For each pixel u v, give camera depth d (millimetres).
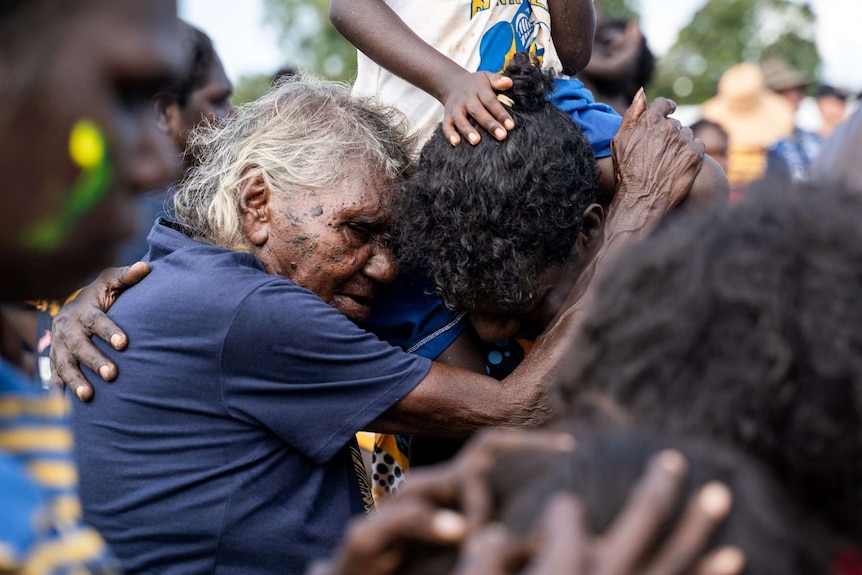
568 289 2055
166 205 2275
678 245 1048
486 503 918
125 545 1908
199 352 1854
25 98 919
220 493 1864
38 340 2445
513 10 2238
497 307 2018
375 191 2012
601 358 1059
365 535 898
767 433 968
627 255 1090
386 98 2336
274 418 1869
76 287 1039
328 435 1886
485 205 1903
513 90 1975
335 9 2205
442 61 2055
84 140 949
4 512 836
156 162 1041
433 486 942
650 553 798
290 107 2082
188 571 1880
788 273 986
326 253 1990
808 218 1021
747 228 1032
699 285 1004
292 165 1992
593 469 895
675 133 2105
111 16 961
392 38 2111
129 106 1007
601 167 2201
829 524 994
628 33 3951
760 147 5766
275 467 1905
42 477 957
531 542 810
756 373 962
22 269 975
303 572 1887
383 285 2104
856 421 956
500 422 1926
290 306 1859
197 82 2938
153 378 1886
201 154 2234
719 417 965
